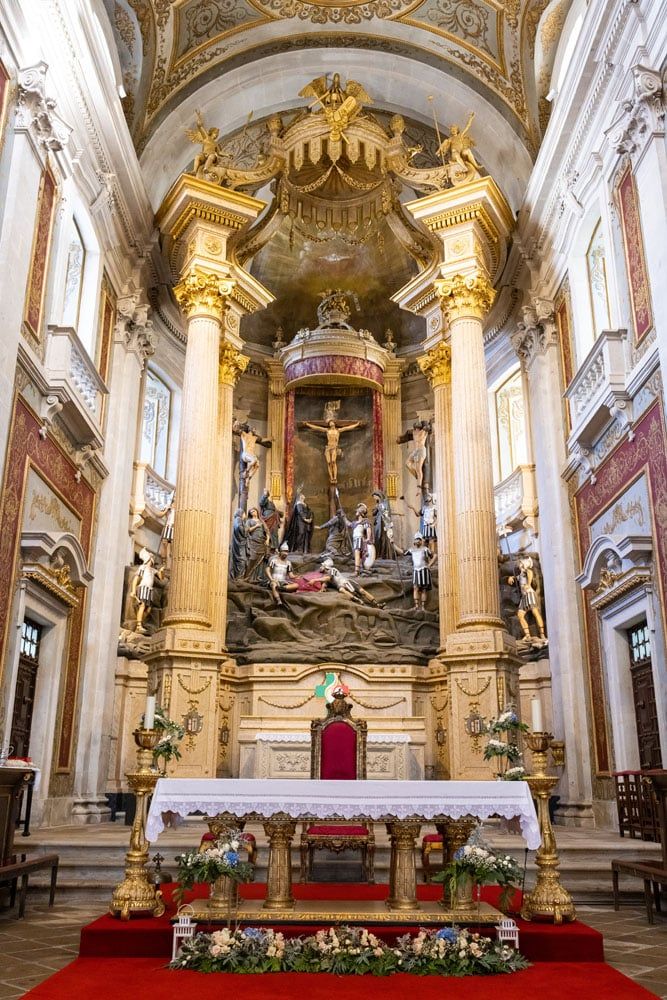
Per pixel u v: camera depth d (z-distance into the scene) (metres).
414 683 12.08
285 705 11.88
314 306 18.52
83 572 10.85
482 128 14.37
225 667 11.92
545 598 12.64
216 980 4.55
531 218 13.21
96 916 6.57
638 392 9.41
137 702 12.38
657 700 8.84
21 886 6.70
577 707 11.57
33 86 8.70
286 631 13.23
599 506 10.96
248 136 15.37
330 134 13.29
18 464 8.77
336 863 7.83
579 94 10.76
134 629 12.76
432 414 17.25
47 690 10.13
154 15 12.92
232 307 13.58
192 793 5.52
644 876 6.45
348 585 14.09
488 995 4.29
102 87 10.73
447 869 5.65
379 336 18.47
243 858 5.97
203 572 11.49
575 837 9.35
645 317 9.21
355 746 7.76
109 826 10.40
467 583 11.41
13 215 8.37
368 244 17.61
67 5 9.30
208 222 12.73
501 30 13.26
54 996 4.18
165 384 16.36
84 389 10.95
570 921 5.62
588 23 9.94
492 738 10.31
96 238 11.72
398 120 13.45
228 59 14.11
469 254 12.60
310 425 17.78
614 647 10.43
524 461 15.32
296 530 16.58
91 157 11.15
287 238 17.47
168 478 16.22
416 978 4.63
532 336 13.55
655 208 8.63
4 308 8.15
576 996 4.25
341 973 4.72
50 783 10.19
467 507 11.66
